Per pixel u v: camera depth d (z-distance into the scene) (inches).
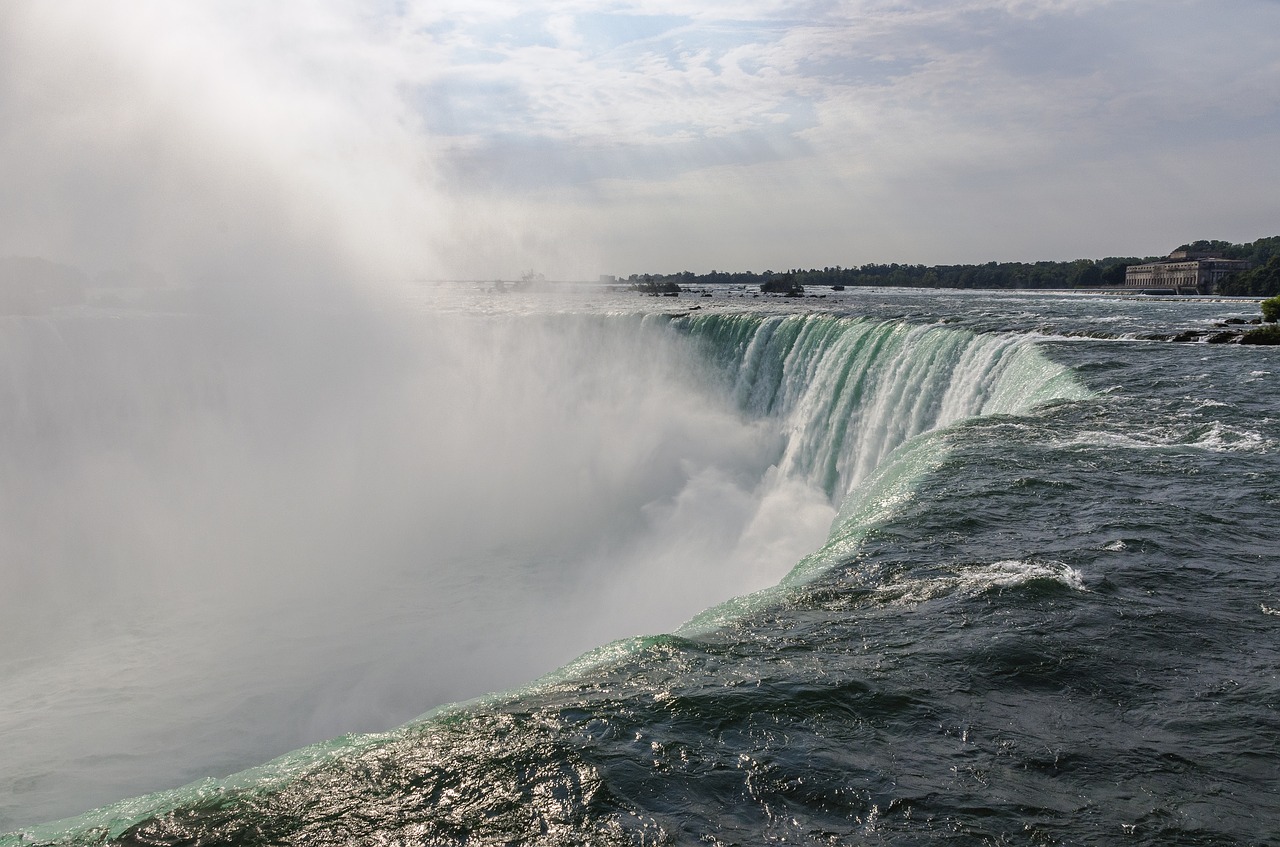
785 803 195.6
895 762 210.5
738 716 231.8
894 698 239.5
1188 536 359.6
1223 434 536.4
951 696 240.4
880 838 183.5
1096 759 209.9
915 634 277.9
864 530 375.6
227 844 185.9
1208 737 218.2
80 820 196.9
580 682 254.8
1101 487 428.8
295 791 203.8
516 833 187.6
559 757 214.2
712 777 205.5
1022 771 205.9
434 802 199.0
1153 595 303.0
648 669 261.3
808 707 235.3
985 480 442.0
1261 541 354.6
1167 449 502.9
